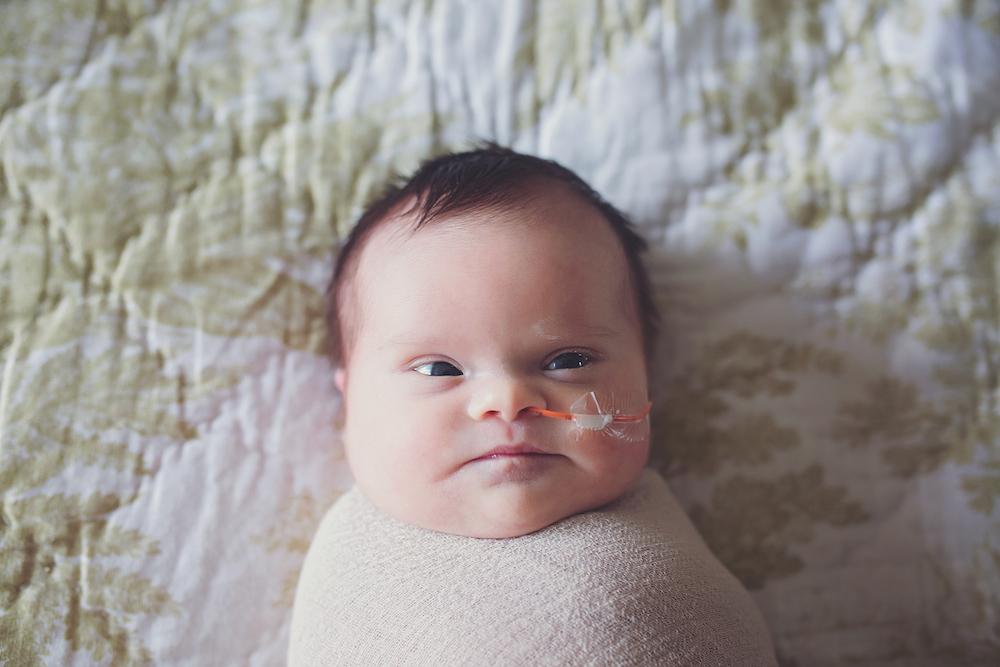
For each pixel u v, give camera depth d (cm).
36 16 103
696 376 105
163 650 89
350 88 109
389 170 107
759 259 107
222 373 98
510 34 110
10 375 93
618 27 111
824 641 100
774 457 104
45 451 92
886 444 104
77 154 101
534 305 77
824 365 106
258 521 96
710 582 75
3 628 86
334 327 97
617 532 75
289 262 103
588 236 83
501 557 73
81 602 88
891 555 102
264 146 106
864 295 106
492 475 74
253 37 109
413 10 111
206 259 101
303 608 80
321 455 99
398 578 74
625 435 79
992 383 104
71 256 98
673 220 108
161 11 108
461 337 76
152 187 102
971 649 100
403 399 77
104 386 95
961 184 106
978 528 101
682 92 110
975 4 109
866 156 107
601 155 109
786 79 111
